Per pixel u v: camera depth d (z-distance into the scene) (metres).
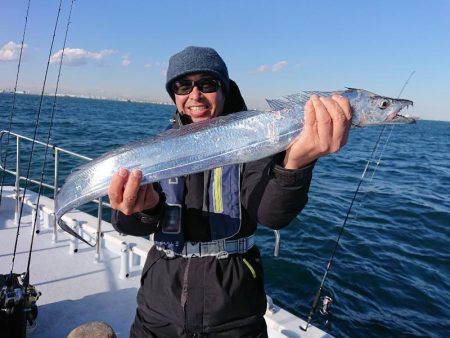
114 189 0.75
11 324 1.13
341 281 2.34
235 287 0.82
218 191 0.85
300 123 0.78
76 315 1.51
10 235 2.14
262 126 0.80
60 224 0.95
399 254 2.79
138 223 0.87
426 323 1.97
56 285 1.70
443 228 3.47
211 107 0.96
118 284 1.75
